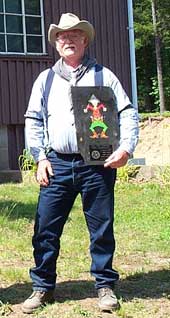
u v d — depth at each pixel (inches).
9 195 432.5
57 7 621.6
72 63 193.9
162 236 307.0
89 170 193.6
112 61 653.9
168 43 1670.8
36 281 199.2
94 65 195.8
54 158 195.3
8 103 590.2
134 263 256.1
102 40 649.0
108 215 195.3
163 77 1669.5
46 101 195.3
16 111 593.9
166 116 1156.5
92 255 197.6
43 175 194.2
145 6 1632.6
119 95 194.9
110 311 192.7
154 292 215.0
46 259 197.3
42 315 191.3
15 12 596.4
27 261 260.1
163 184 475.8
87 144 190.5
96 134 191.0
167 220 352.2
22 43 600.7
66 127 192.1
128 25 664.4
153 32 1592.0
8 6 592.4
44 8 613.0
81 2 636.7
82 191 195.8
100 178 193.9
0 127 587.2
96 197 194.9
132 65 665.6
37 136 196.5
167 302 204.1
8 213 357.7
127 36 664.4
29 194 438.6
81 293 213.0
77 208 380.5
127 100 195.2
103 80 193.5
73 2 631.2
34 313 193.6
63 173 194.1
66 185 195.0
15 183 505.4
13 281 229.6
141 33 1632.6
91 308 197.3
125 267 248.7
